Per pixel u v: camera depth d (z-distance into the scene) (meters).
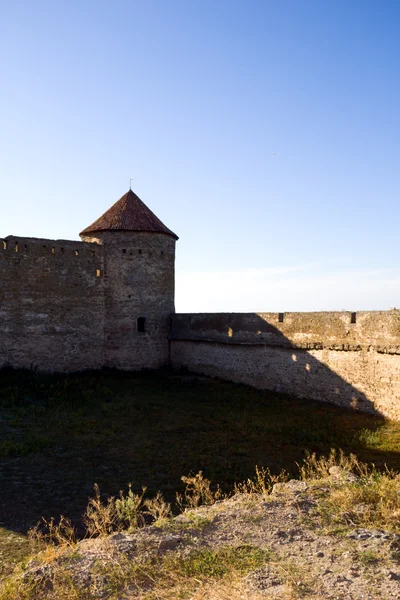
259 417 16.22
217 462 11.57
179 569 5.80
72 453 12.15
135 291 26.47
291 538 6.62
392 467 11.21
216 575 5.68
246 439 13.55
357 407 17.09
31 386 20.16
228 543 6.45
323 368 18.52
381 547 6.30
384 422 15.43
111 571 5.71
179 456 12.00
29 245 23.39
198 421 15.53
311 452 12.41
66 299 24.56
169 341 27.52
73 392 19.84
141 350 26.52
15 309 22.80
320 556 6.10
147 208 28.47
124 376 24.33
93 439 13.34
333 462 10.68
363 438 13.45
